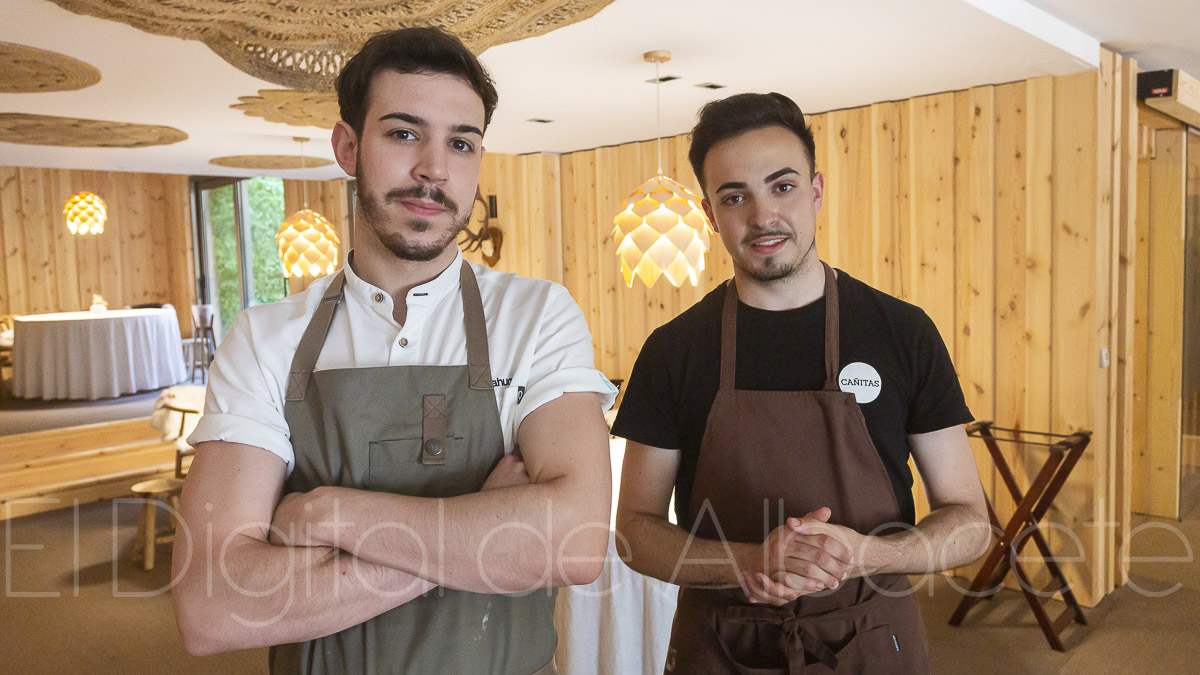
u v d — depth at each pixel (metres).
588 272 6.00
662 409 1.62
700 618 1.55
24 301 10.16
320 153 6.13
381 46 1.04
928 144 4.21
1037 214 3.88
